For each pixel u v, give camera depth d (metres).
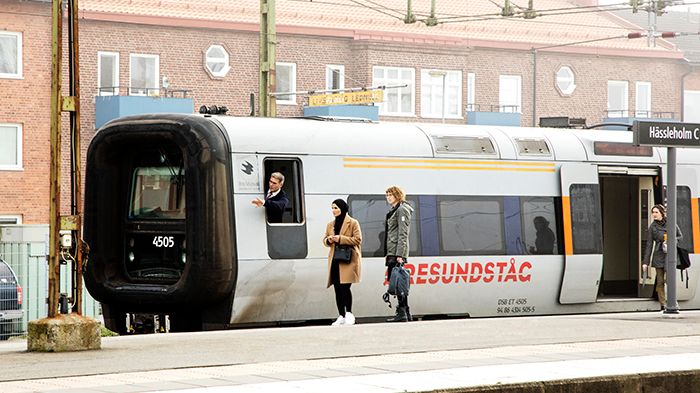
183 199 31.62
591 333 25.03
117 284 32.22
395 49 92.38
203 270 30.53
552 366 19.25
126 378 17.69
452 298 34.81
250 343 22.73
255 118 32.12
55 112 21.53
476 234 35.25
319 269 32.25
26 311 39.53
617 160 38.34
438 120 94.69
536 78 100.31
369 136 33.66
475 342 23.12
